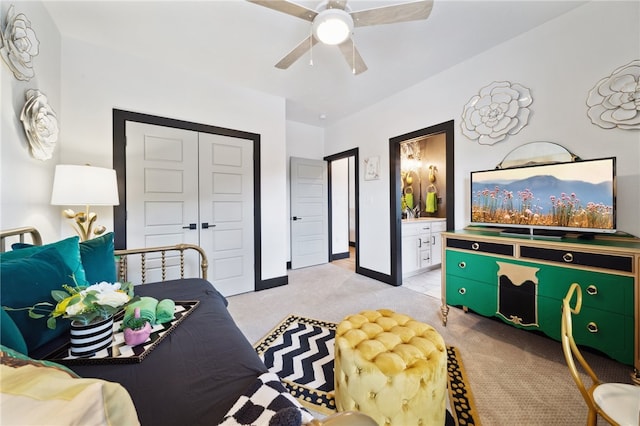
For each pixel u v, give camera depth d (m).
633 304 1.38
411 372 1.11
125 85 2.46
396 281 3.46
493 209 2.26
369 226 3.86
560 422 1.24
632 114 1.71
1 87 1.39
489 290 2.02
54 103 2.07
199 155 2.91
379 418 1.12
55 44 2.07
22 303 0.84
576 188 1.81
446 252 2.31
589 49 1.88
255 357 0.95
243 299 2.99
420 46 2.37
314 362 1.76
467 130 2.61
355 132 4.10
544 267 1.73
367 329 1.39
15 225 1.50
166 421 0.64
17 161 1.52
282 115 3.51
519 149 2.24
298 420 0.44
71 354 0.90
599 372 1.58
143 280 2.21
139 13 1.94
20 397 0.36
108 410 0.39
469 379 1.55
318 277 3.89
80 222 1.98
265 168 3.39
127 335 0.97
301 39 2.24
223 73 2.87
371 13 1.53
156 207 2.67
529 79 2.18
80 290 0.97
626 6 1.73
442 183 4.75
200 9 1.90
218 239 3.06
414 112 3.16
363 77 2.95
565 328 1.02
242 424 0.60
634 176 1.72
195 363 0.89
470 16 1.99
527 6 1.91
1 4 1.38
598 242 1.66
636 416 0.82
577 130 1.95
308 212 4.61
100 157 2.36
